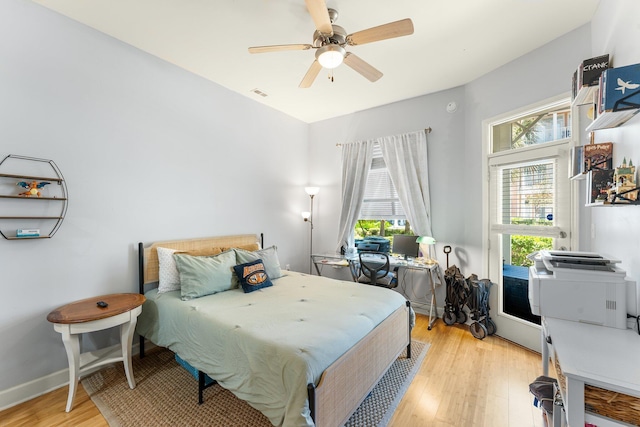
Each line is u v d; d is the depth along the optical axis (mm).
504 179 2980
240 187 3635
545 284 1589
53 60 2111
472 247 3293
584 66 1690
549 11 2115
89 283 2305
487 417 1816
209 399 1981
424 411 1874
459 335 3035
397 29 1807
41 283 2062
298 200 4609
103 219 2391
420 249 3736
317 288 2695
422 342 2869
